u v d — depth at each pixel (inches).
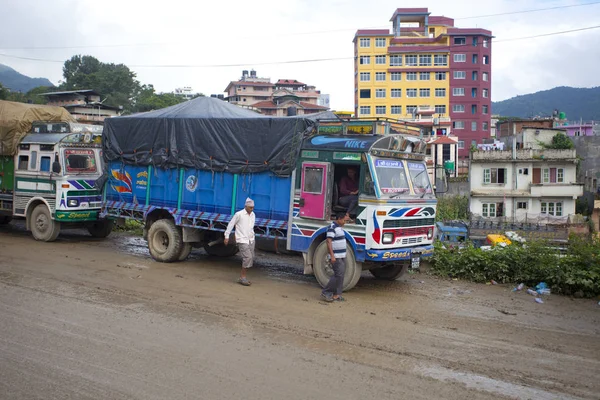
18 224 717.9
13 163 595.2
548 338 281.3
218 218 433.1
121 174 503.8
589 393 211.0
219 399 198.7
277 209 401.7
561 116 3388.3
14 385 209.0
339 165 400.5
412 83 3191.4
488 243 810.8
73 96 2347.4
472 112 3181.6
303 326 291.6
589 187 2207.2
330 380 217.8
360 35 3201.3
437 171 419.8
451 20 3435.0
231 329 283.4
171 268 449.7
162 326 285.7
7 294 345.4
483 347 264.2
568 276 378.0
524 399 203.8
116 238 621.9
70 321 291.0
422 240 394.3
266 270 456.4
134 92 3326.8
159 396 200.4
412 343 267.3
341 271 349.7
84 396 199.9
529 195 1863.9
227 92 4414.4
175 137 459.2
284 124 397.4
